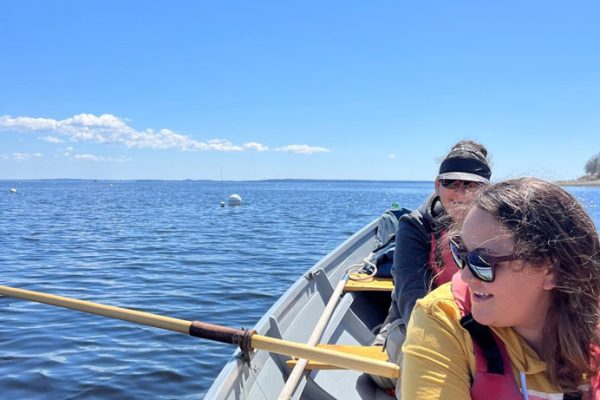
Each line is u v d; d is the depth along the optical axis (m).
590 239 1.30
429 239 2.75
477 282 1.32
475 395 1.37
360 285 4.60
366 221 27.78
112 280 10.49
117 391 5.14
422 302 1.50
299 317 4.09
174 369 5.69
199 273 11.38
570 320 1.29
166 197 62.69
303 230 22.36
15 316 7.63
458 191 2.65
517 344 1.36
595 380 1.36
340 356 2.64
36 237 18.45
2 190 93.19
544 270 1.27
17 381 5.32
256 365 3.06
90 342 6.53
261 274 11.31
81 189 104.75
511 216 1.28
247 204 47.34
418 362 1.41
